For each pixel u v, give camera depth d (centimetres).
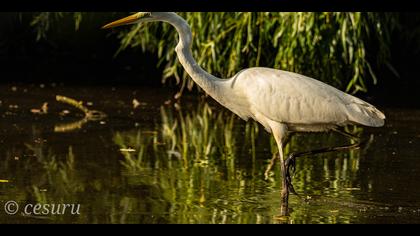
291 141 1454
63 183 1102
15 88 1973
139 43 2025
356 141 1072
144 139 1438
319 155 1334
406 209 1008
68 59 2352
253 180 1142
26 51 2342
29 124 1538
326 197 1061
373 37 1948
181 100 1908
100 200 1021
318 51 1748
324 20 1697
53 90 1966
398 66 2094
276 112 1048
